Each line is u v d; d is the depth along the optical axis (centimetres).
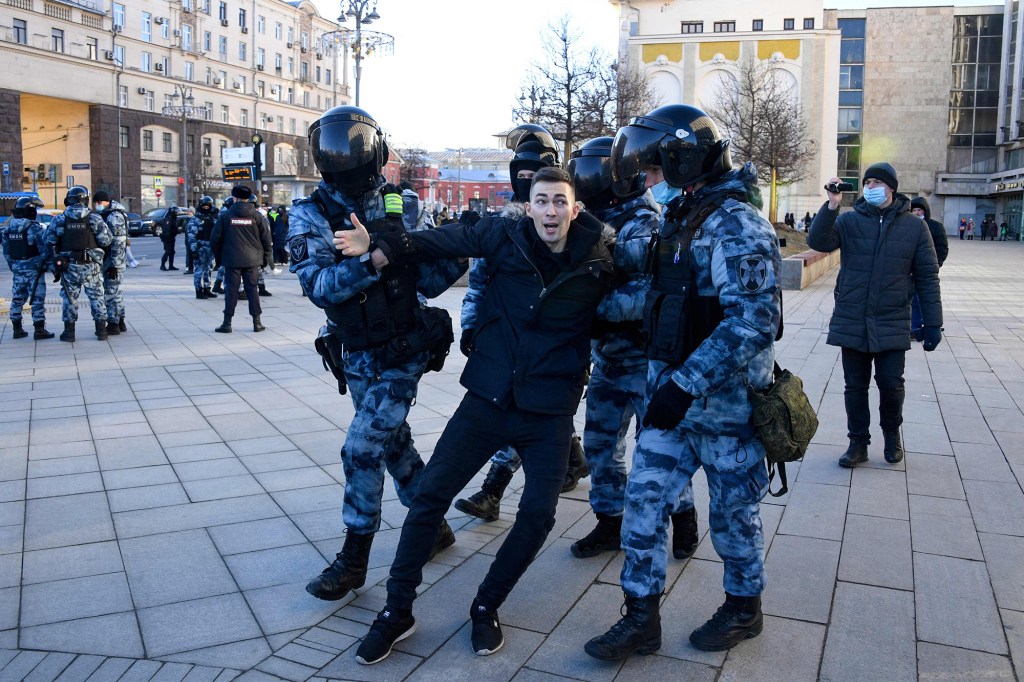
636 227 345
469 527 426
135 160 5444
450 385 764
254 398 707
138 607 334
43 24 4725
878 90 6500
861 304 511
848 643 305
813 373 823
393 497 463
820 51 5009
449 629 318
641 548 294
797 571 367
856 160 6581
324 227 334
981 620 322
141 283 1808
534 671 288
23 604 335
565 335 302
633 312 338
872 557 381
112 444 562
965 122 6444
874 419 644
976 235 6406
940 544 396
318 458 535
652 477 297
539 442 303
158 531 412
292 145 6950
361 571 342
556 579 363
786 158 3722
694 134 288
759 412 286
